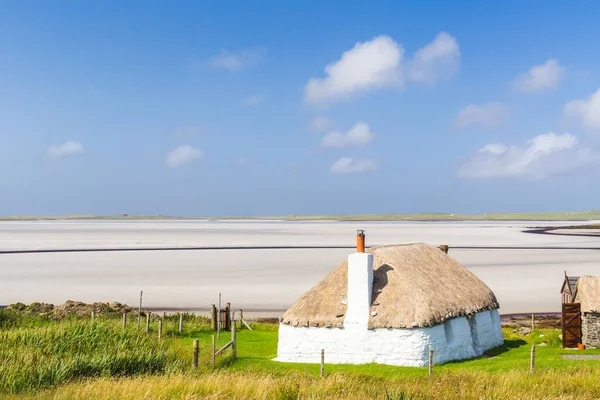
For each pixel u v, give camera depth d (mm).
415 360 32062
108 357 26641
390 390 21828
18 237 179875
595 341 37875
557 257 109438
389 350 32531
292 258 107438
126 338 31281
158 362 28000
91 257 108500
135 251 123562
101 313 47625
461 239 173250
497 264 96688
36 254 114188
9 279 76438
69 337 30078
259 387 22094
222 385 22531
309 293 35875
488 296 39844
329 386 23219
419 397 21297
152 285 71875
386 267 35594
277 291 67188
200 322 47000
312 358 33719
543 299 62719
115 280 76312
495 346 39406
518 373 25281
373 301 33750
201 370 27984
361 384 24094
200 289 68625
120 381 23234
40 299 60562
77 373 25422
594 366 28609
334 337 33406
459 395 21672
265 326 46375
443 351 33469
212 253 118875
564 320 38875
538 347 39094
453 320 34969
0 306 55594
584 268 89875
